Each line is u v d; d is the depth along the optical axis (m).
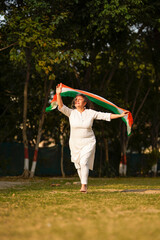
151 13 14.87
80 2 13.95
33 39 12.09
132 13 13.25
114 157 20.14
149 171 21.05
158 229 3.06
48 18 13.02
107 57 17.11
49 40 12.30
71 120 6.55
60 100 6.54
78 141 6.47
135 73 18.84
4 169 18.02
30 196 5.99
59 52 12.44
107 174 17.88
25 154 14.59
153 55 17.69
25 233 2.90
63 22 13.66
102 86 17.58
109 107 6.90
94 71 18.88
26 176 14.42
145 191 7.27
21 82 17.70
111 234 2.85
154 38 17.41
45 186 9.10
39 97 17.25
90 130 6.56
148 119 20.42
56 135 18.56
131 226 3.20
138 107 19.95
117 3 12.64
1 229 3.07
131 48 15.45
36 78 16.27
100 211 4.15
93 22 13.33
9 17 12.77
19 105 17.41
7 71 17.52
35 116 17.58
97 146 19.62
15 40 12.53
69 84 16.77
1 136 18.19
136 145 20.73
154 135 20.45
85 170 6.43
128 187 8.65
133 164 20.58
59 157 19.06
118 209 4.34
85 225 3.25
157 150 19.81
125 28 14.40
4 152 18.23
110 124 17.89
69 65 13.77
